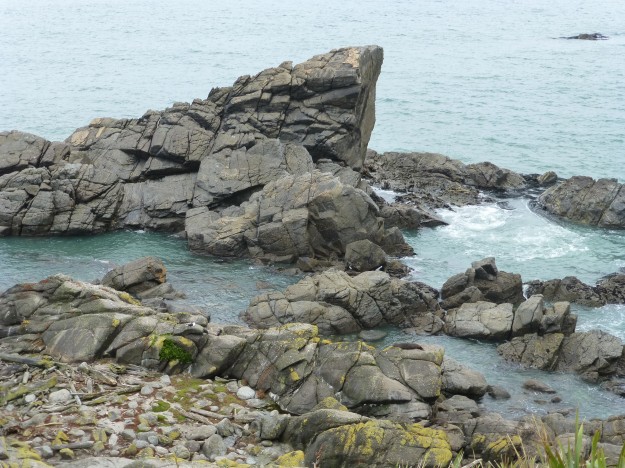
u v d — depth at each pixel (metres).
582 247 43.12
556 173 58.72
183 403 21.62
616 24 162.88
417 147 66.75
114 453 18.41
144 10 183.00
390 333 33.44
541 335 31.97
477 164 54.00
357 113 49.03
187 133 46.28
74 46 123.44
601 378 30.14
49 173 44.53
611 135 70.06
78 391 21.19
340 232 39.50
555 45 130.50
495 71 103.69
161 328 23.89
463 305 34.62
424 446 19.08
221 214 42.69
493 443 21.66
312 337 24.45
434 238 43.88
